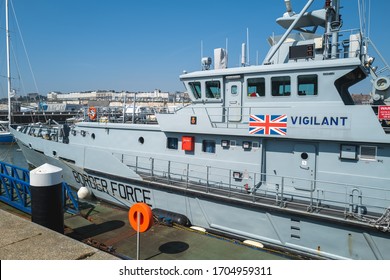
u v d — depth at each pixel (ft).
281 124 26.43
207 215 30.14
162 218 31.50
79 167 40.47
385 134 22.45
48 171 24.07
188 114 31.71
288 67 27.07
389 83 26.27
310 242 25.02
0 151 106.42
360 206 22.95
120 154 38.34
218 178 30.96
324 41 29.01
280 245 26.50
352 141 23.81
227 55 35.04
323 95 26.37
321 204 25.96
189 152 32.83
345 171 24.98
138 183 34.24
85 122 42.45
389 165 23.20
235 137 29.89
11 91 96.68
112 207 37.81
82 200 39.88
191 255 25.50
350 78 27.96
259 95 29.32
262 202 26.99
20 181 33.96
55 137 51.62
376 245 22.34
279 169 28.12
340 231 23.65
